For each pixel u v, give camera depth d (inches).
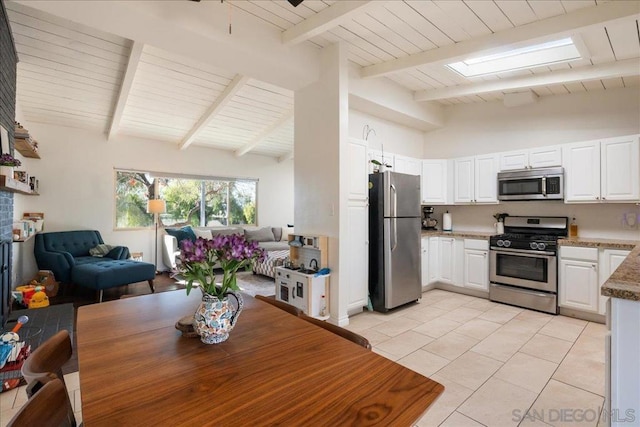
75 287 187.3
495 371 94.3
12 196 132.0
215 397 33.3
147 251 246.4
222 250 47.8
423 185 193.5
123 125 217.0
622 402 49.6
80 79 159.3
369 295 153.3
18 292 146.7
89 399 32.6
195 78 164.2
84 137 218.7
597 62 130.2
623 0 94.6
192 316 54.4
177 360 41.4
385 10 105.3
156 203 231.3
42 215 201.3
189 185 271.3
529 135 173.5
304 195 146.2
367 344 49.8
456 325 131.8
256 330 52.1
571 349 108.8
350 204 140.9
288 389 34.9
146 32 98.0
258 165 306.2
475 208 194.2
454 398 81.1
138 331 50.9
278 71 126.2
